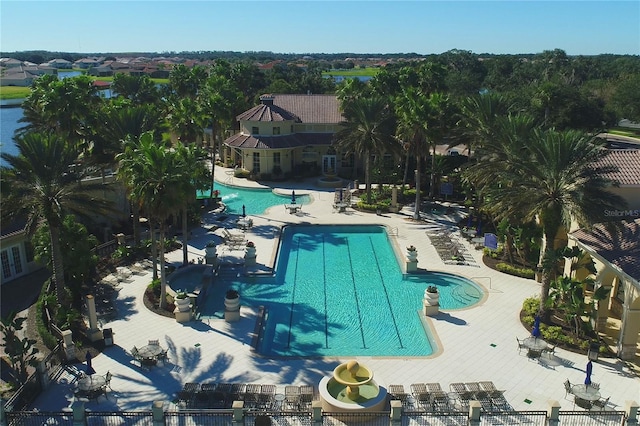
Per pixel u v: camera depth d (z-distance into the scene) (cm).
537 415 1925
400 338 2633
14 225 3344
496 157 3225
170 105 6500
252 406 2008
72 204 2644
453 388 2089
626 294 2319
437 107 4250
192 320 2762
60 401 2064
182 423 1894
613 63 14800
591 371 2134
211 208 4938
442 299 3070
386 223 4438
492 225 4153
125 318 2770
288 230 4431
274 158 6038
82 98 4519
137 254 3650
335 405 1947
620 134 8762
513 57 15038
